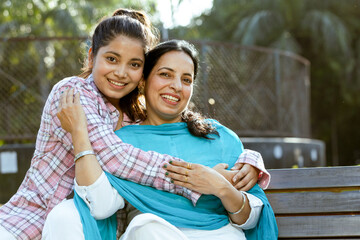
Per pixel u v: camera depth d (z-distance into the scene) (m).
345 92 18.06
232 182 2.27
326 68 18.47
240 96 8.32
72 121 2.19
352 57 17.70
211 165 2.40
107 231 2.20
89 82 2.50
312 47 18.17
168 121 2.55
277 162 7.54
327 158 19.67
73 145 2.18
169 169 2.20
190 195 2.22
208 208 2.30
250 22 17.55
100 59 2.40
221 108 8.03
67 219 2.06
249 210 2.22
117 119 2.52
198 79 7.33
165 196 2.23
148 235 2.03
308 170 2.40
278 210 2.42
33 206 2.37
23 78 7.60
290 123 8.76
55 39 7.08
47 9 15.16
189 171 2.18
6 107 7.32
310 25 17.38
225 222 2.26
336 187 2.37
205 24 19.53
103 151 2.21
